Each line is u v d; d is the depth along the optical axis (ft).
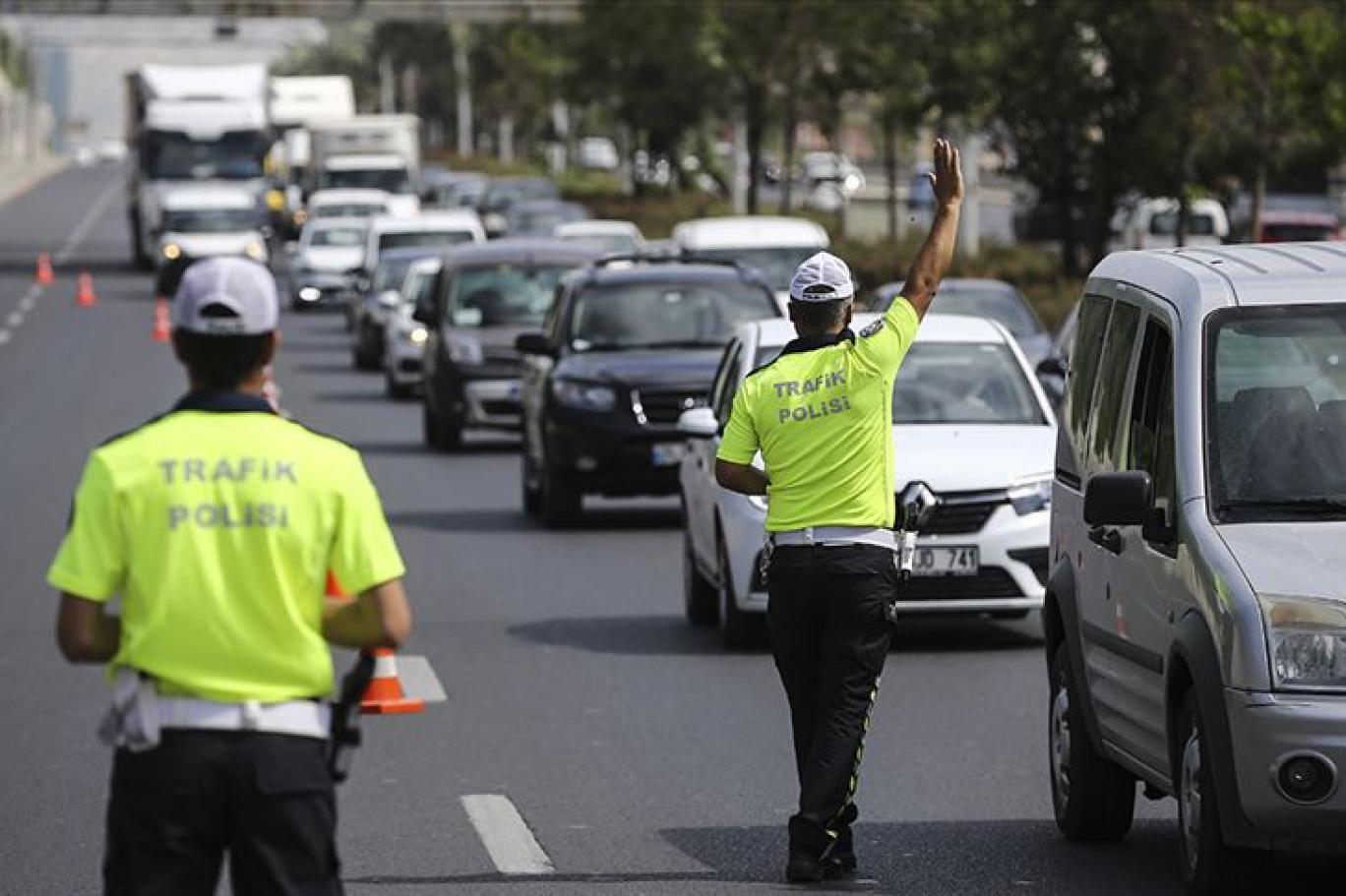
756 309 183.73
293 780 47.73
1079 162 334.03
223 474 48.08
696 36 474.90
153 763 47.57
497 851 80.64
